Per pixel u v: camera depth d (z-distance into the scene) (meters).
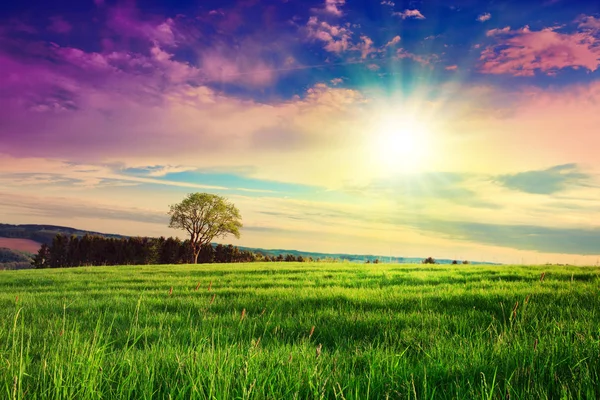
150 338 6.67
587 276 14.89
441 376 4.05
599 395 3.21
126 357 4.54
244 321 7.80
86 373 3.67
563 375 3.73
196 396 3.37
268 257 106.69
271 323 7.66
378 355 4.67
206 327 7.18
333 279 17.69
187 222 85.12
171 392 3.54
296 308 9.76
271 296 11.81
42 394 3.39
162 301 11.30
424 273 19.28
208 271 26.16
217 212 84.62
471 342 5.10
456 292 11.20
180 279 19.70
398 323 7.38
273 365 4.16
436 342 5.42
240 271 25.36
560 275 15.47
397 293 11.61
